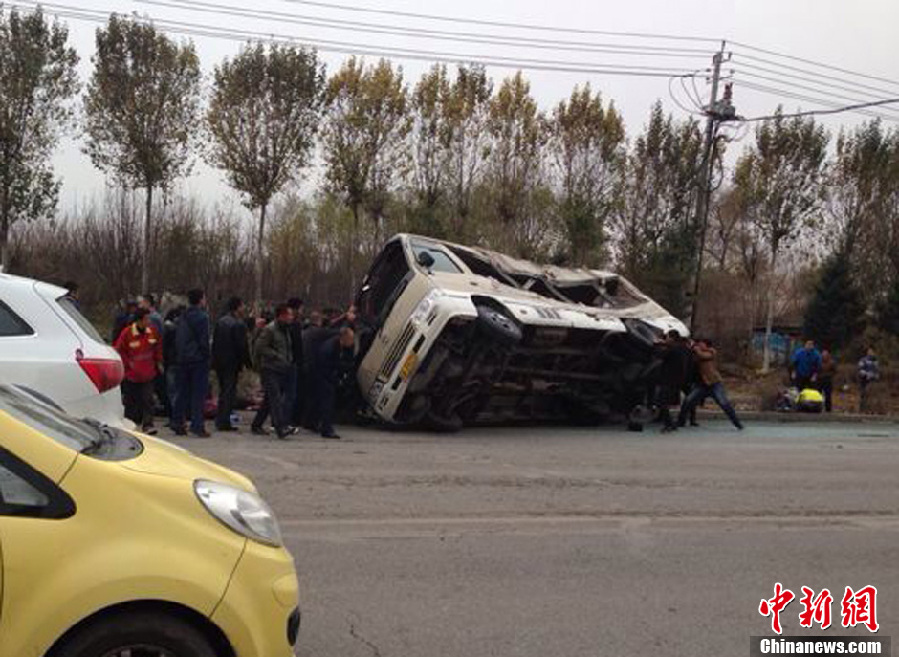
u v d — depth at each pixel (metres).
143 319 11.64
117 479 3.26
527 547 6.86
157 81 26.97
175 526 3.29
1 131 27.14
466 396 13.93
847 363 35.53
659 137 32.16
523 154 31.91
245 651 3.31
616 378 15.50
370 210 31.33
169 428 12.41
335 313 14.45
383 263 14.59
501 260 15.56
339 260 32.00
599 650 4.86
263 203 28.34
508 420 15.94
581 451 12.52
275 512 7.50
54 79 27.77
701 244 27.36
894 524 8.43
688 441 14.76
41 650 3.02
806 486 10.34
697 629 5.29
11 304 6.41
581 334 14.37
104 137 26.86
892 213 38.12
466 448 12.20
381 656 4.62
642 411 15.93
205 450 10.64
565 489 9.27
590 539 7.21
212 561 3.30
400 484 9.05
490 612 5.38
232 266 26.88
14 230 27.89
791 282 45.00
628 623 5.32
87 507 3.17
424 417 13.61
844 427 19.67
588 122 32.28
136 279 24.36
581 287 16.42
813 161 36.28
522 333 13.39
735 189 40.62
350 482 9.01
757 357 40.06
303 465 9.89
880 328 36.72
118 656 3.15
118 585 3.10
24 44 27.39
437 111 31.06
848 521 8.46
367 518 7.49
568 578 6.14
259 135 27.92
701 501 9.04
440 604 5.47
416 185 31.16
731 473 11.05
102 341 6.98
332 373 12.52
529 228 31.33
